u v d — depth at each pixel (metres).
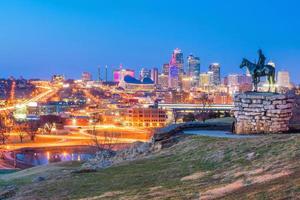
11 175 63.53
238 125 53.34
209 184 32.22
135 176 40.75
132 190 35.56
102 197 35.06
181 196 30.06
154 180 37.72
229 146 42.47
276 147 37.50
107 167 49.22
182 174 37.59
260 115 51.50
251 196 25.52
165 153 48.78
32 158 176.50
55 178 49.03
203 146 46.25
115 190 36.84
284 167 31.31
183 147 48.75
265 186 27.11
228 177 32.97
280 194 24.53
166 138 54.56
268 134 49.00
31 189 44.75
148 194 32.94
